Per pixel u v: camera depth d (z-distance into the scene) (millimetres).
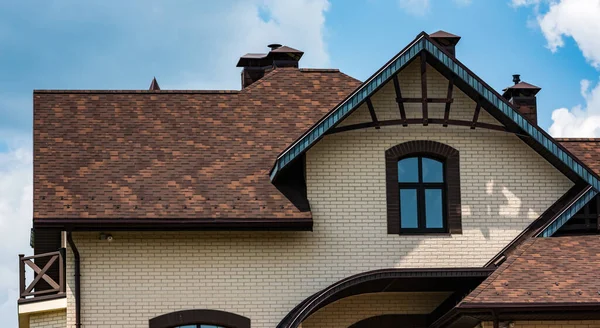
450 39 29109
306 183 25125
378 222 25125
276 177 24953
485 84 25031
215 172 25375
